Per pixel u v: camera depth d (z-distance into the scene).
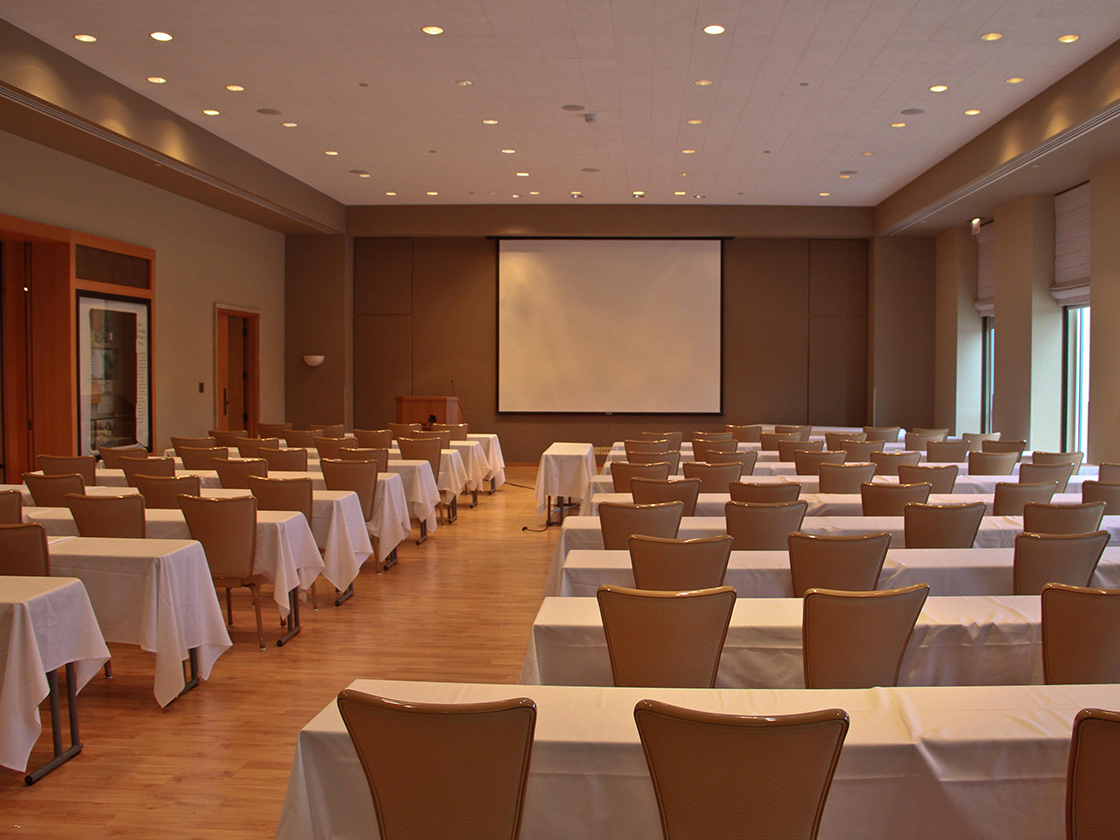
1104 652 2.49
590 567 3.71
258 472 6.25
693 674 2.57
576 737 1.89
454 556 7.09
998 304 11.42
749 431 11.09
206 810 2.84
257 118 9.15
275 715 3.67
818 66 7.47
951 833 1.87
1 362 8.81
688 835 1.71
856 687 2.58
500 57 7.29
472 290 14.62
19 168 8.23
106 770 3.13
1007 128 8.91
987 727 1.92
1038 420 10.59
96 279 9.28
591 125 9.27
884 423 13.95
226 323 12.57
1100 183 8.91
